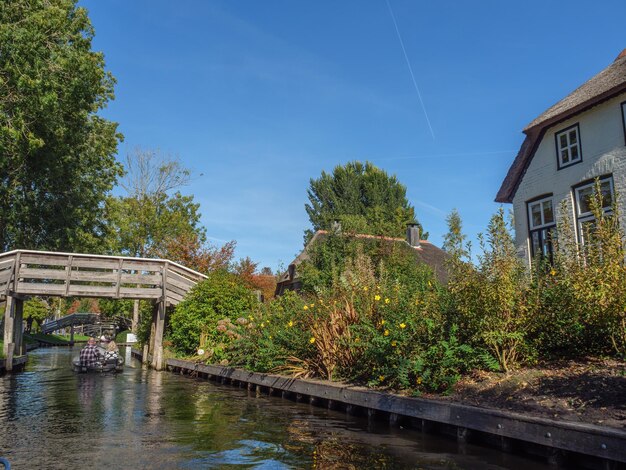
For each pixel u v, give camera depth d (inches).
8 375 735.1
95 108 1210.0
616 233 319.9
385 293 455.8
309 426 332.5
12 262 809.5
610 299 301.0
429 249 1373.0
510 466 231.9
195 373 709.9
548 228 642.2
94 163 1206.3
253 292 907.4
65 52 890.7
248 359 567.8
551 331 339.3
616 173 547.8
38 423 346.6
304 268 832.3
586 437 213.5
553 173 633.0
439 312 370.0
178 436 302.8
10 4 846.5
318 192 1894.7
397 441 285.9
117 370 795.4
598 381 275.9
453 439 289.6
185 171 1786.4
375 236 822.5
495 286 333.7
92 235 1333.7
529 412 256.5
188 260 1378.0
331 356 442.6
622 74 553.3
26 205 1099.9
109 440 291.9
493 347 344.2
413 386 352.5
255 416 372.5
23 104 860.6
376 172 1854.1
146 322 1150.3
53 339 2431.1
